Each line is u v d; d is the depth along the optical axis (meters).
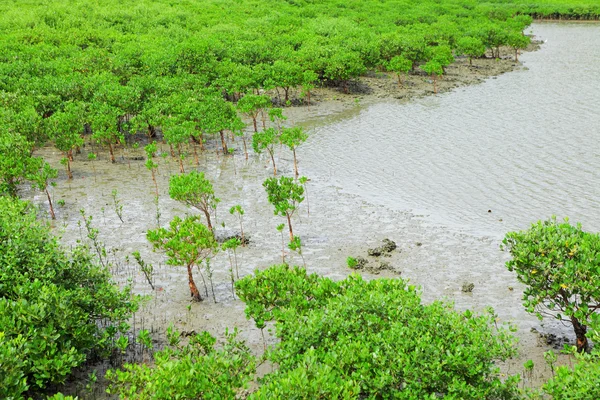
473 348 14.03
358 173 35.78
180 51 56.19
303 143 42.75
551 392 13.30
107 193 33.66
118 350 18.77
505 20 94.88
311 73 53.81
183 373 12.50
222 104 42.47
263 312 17.34
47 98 43.84
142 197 32.84
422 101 54.16
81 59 55.34
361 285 17.16
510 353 15.58
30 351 14.98
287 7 92.12
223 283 23.42
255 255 25.56
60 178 36.44
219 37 68.81
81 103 41.88
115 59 56.34
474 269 23.69
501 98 53.34
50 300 16.41
